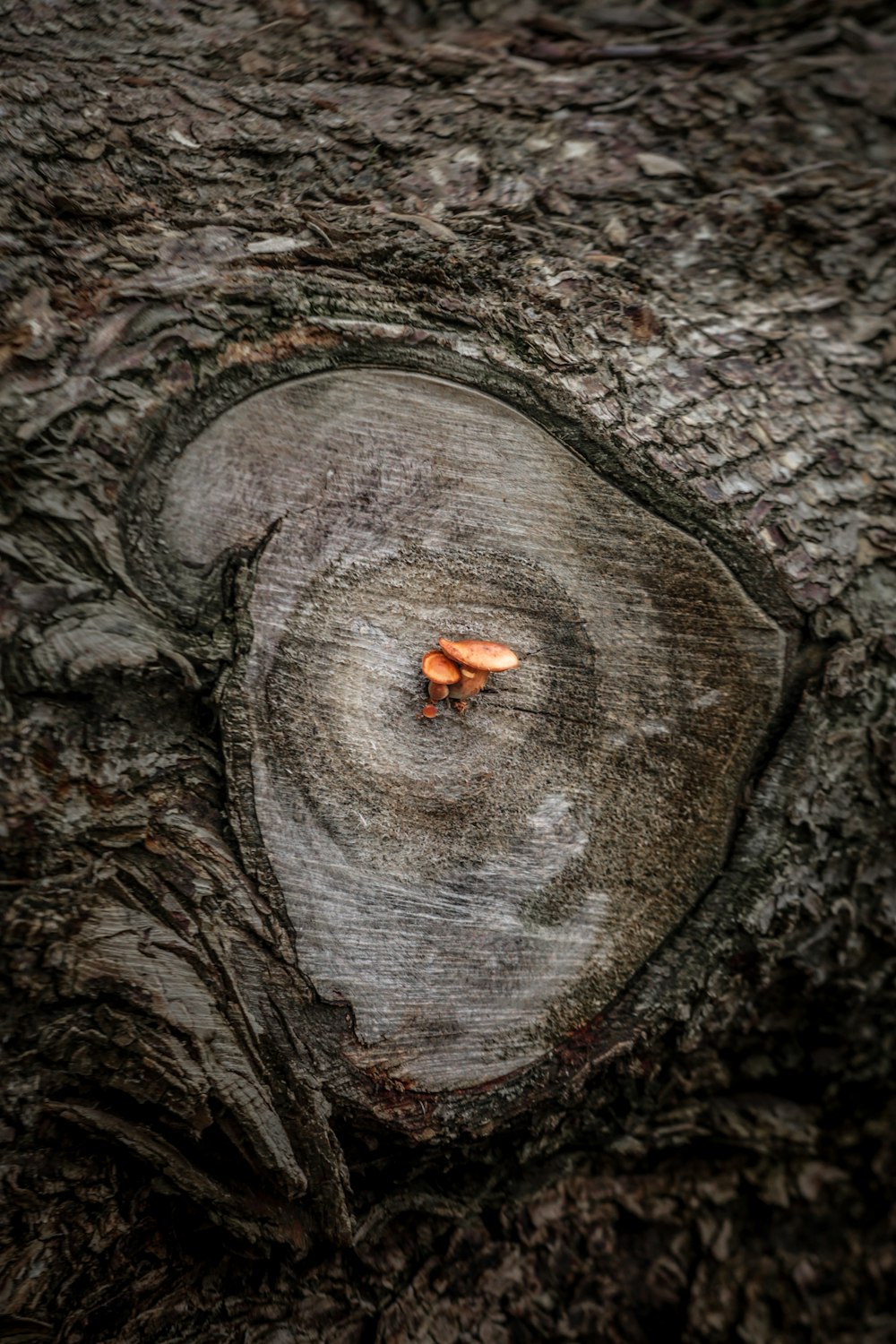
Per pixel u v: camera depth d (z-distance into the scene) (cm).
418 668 62
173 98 64
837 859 66
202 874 60
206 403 60
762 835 64
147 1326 62
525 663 62
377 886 61
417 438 62
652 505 63
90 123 62
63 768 58
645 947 64
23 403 58
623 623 63
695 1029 65
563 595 63
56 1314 60
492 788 62
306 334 61
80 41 64
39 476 58
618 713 63
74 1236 60
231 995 60
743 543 64
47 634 58
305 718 60
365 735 61
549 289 64
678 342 66
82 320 60
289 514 60
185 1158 60
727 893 65
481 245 64
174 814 59
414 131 66
